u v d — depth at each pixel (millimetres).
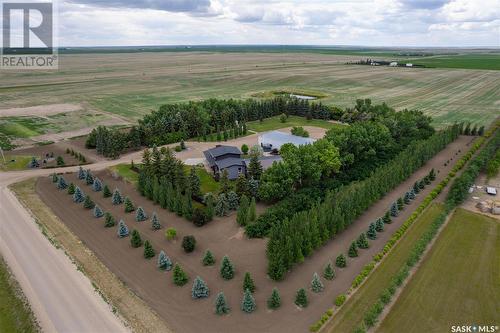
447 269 48500
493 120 130000
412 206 67062
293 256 49125
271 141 102375
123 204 69562
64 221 62969
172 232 56906
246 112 134500
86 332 38875
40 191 75125
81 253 53562
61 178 76375
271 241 50812
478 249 53031
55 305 42812
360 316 40688
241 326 39844
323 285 46000
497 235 56812
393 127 99812
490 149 89812
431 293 44062
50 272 48969
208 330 39344
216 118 123875
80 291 45281
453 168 83062
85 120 139625
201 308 42625
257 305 42906
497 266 49156
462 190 66750
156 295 44875
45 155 98938
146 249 52219
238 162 82000
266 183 67000
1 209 66875
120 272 49406
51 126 129875
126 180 80688
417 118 110625
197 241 56719
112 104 169000
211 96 188750
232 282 47219
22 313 41625
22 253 53344
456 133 110000
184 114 117562
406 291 44375
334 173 78688
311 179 72938
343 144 81562
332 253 53156
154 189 68750
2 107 157625
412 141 96812
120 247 55375
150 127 108812
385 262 50406
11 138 114188
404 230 58031
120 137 100188
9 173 85062
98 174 84938
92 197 72500
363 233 54562
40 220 62938
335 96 184125
